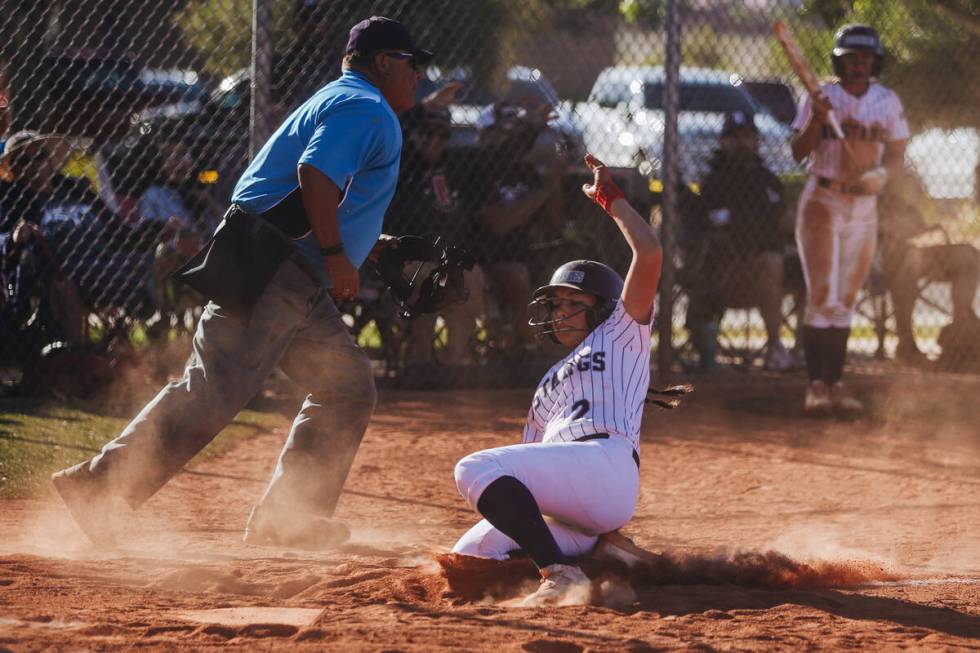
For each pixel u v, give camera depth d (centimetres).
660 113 3497
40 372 2325
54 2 2425
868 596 1145
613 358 1156
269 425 2228
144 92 2591
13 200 2416
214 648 879
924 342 3716
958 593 1173
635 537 1482
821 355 2498
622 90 3738
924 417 2492
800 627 1006
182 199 2653
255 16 2280
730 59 3719
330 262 1255
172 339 2645
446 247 1407
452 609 1040
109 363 2408
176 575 1152
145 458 1295
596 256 2781
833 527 1569
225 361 1302
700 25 3603
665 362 2672
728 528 1552
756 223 2955
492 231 2684
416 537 1465
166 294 2631
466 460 1089
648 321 1168
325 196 1242
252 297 1260
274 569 1212
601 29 4066
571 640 917
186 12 2769
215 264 1260
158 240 2583
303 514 1380
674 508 1681
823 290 2464
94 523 1305
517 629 954
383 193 1322
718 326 3008
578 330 1191
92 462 1292
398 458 1991
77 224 2480
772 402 2633
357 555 1319
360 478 1833
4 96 2408
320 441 1392
